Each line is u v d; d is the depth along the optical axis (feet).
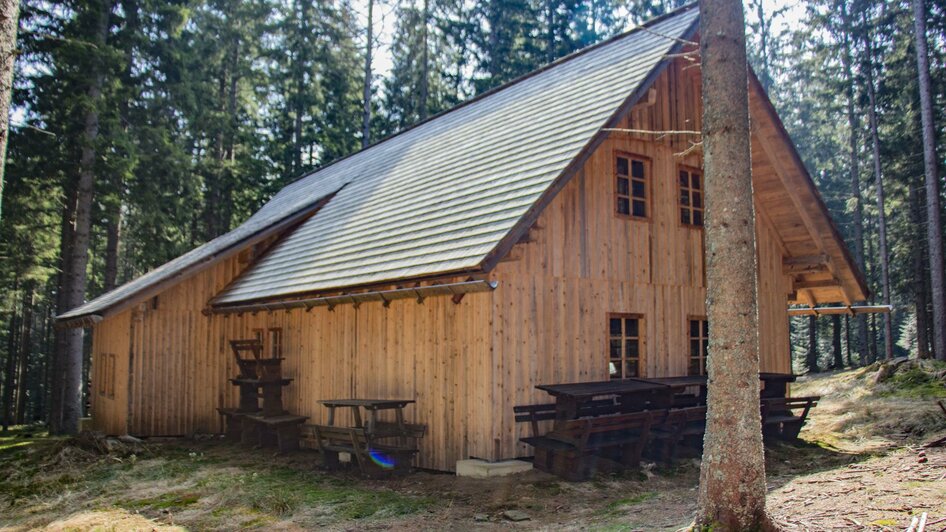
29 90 59.57
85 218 61.93
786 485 26.53
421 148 52.75
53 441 50.01
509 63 113.91
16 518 27.35
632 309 36.83
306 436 42.22
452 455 32.35
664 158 39.70
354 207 49.44
